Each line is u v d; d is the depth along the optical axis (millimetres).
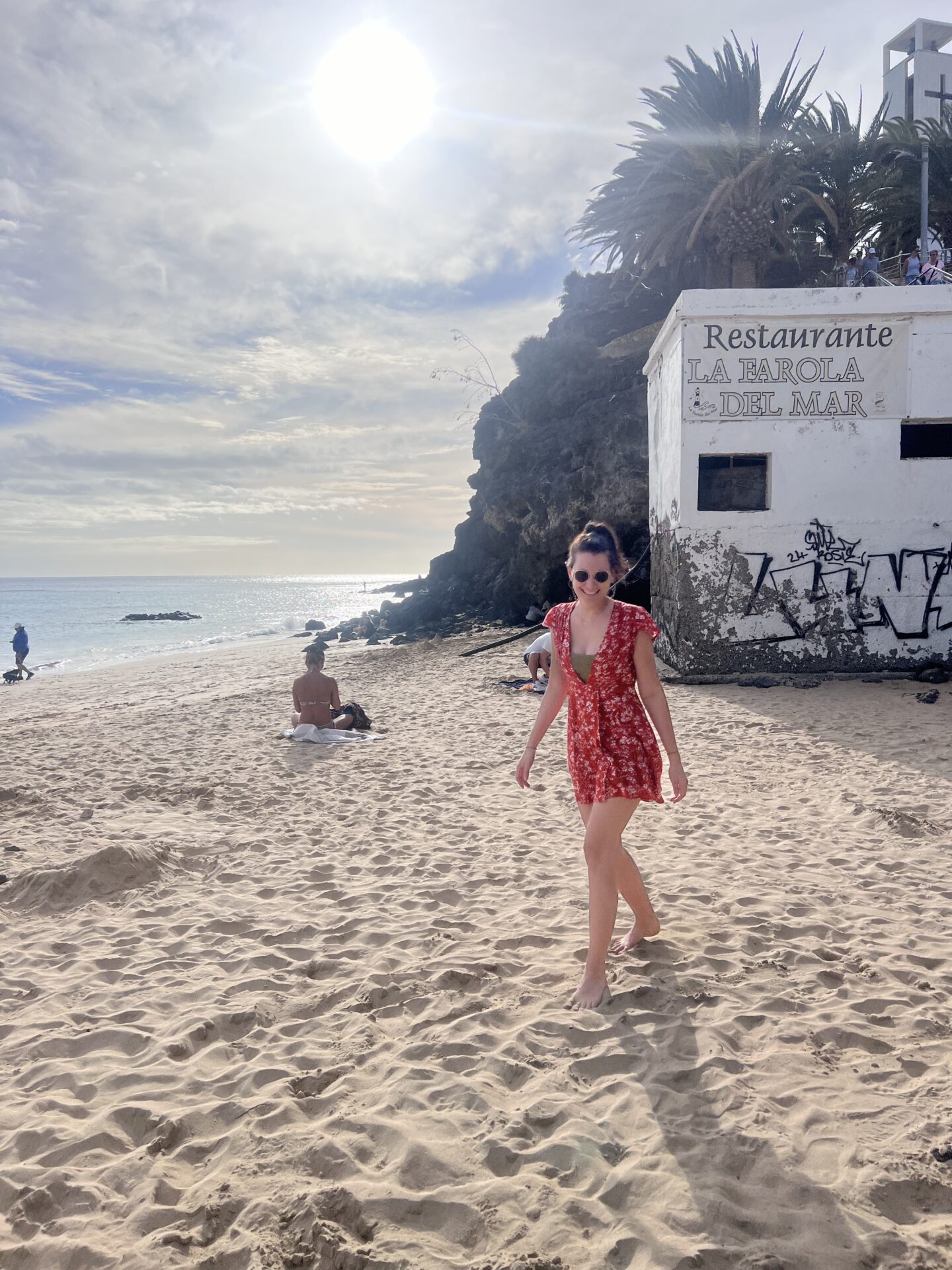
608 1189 2330
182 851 5867
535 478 25000
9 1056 3209
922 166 21297
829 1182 2338
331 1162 2479
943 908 4426
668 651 15336
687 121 20812
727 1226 2191
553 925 4352
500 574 28328
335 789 7621
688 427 13477
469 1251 2145
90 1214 2328
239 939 4363
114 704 16312
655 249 22719
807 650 13523
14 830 6488
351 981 3775
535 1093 2826
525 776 3715
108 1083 2980
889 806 6340
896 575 13312
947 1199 2275
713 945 3980
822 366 13258
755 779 7465
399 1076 2936
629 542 23203
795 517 13438
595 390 26422
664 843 5699
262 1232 2213
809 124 21781
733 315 13195
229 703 13734
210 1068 3092
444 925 4418
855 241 23688
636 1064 2977
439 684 14977
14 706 17500
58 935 4516
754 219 20781
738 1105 2705
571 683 3480
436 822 6480
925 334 13086
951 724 9445
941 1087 2773
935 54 31906
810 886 4801
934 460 13203
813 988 3547
